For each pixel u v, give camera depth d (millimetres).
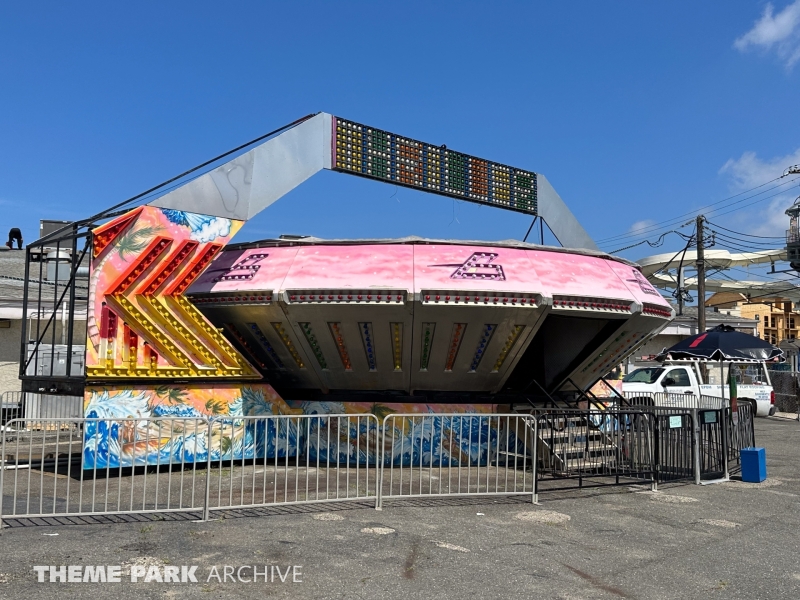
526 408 12188
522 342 11383
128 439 10359
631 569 6211
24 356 12148
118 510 7574
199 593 5238
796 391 29672
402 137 13938
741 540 7352
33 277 20984
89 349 10031
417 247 11078
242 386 11523
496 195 15672
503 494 9297
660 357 26578
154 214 10617
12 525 7164
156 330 10617
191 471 10750
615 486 10320
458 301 10508
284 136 12188
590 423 12234
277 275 11039
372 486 9852
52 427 15836
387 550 6531
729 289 45656
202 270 11125
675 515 8492
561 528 7645
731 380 12438
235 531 7070
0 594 5066
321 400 12266
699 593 5625
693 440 11039
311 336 11320
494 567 6125
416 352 11320
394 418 11836
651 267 43844
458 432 11906
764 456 11391
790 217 40062
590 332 12594
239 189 11547
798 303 55938
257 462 11711
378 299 10539
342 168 12914
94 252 10203
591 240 17812
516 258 11180
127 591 5223
